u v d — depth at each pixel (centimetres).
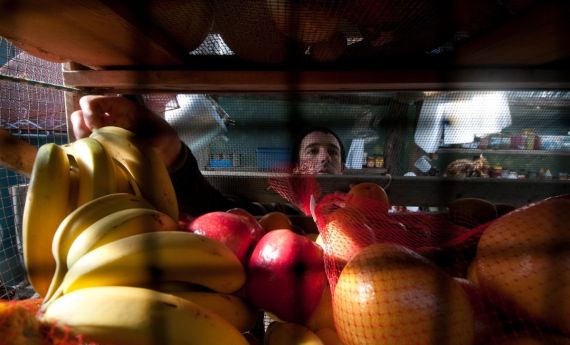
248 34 68
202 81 78
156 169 54
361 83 77
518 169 160
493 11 56
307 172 103
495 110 132
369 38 69
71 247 37
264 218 67
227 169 120
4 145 52
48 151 44
